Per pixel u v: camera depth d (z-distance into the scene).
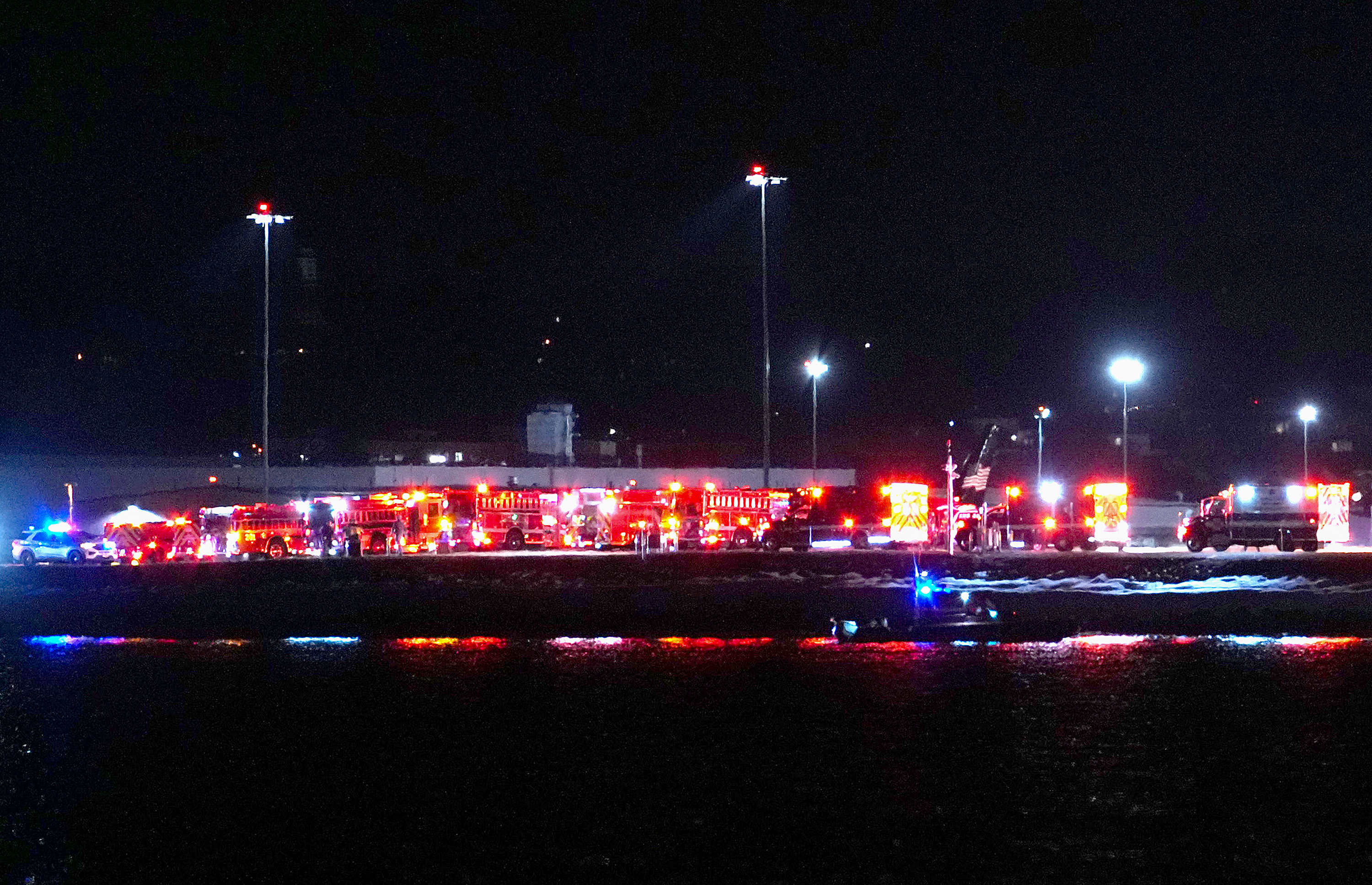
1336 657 53.09
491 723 44.25
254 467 100.69
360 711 46.22
